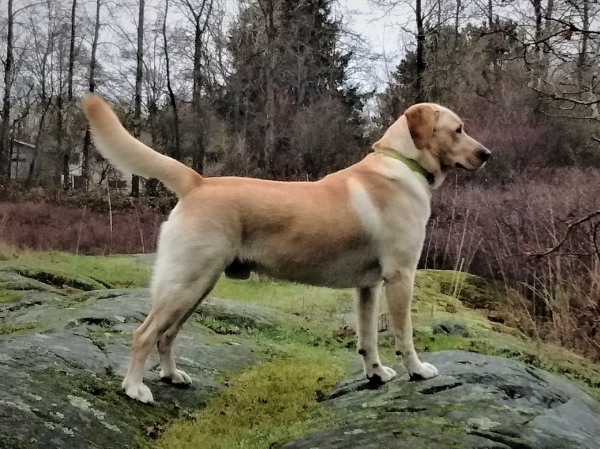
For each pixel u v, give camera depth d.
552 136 11.59
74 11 29.52
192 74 24.56
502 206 8.74
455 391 3.14
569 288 6.22
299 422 3.13
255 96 24.03
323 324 6.04
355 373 4.04
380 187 3.52
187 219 3.26
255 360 4.45
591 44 5.56
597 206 7.04
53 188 20.62
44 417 2.65
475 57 14.38
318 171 17.77
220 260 3.26
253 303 6.57
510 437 2.53
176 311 3.22
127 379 3.27
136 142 3.34
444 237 9.27
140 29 27.20
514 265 7.61
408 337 3.44
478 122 12.70
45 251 11.05
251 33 24.69
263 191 3.40
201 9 23.73
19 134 33.62
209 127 23.42
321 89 26.02
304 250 3.40
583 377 4.59
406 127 3.74
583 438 2.65
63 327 4.32
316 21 26.94
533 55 6.66
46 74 31.42
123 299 5.62
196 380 3.74
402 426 2.69
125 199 17.06
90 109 3.29
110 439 2.74
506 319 6.71
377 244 3.49
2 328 4.56
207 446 2.96
